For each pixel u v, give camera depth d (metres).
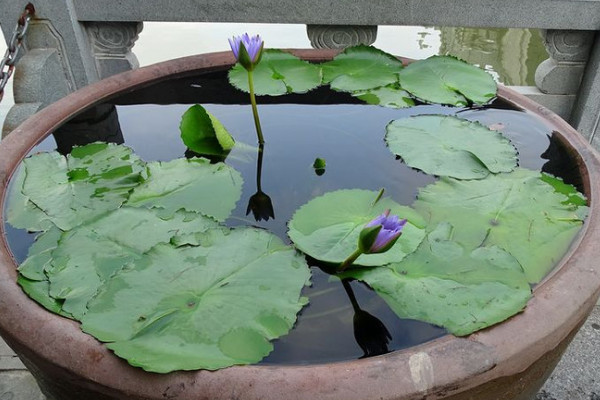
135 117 1.56
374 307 1.09
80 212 1.24
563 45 2.26
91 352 1.00
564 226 1.21
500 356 1.00
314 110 1.59
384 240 1.08
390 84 1.63
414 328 1.06
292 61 1.68
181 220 1.21
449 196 1.27
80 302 1.07
